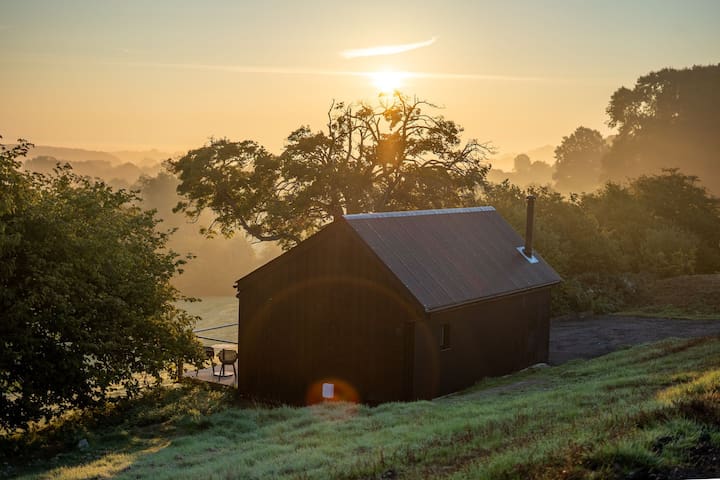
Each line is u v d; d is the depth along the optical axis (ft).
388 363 75.61
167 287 89.25
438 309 74.64
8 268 66.28
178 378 93.97
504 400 64.69
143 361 79.61
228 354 94.84
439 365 77.36
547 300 96.99
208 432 64.34
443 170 157.58
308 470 42.63
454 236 90.33
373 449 45.96
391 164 159.63
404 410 63.36
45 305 70.74
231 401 85.97
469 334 81.87
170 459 53.47
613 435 36.29
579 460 33.19
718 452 32.63
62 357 70.59
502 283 86.63
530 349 93.09
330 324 80.07
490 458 36.86
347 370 78.84
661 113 358.43
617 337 108.68
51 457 63.00
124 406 81.10
